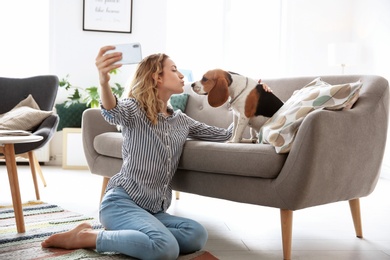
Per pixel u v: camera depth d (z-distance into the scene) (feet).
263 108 7.11
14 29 17.16
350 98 6.47
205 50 17.47
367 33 16.15
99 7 16.72
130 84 6.82
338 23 17.40
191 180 7.20
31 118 10.18
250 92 7.13
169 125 6.74
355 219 7.48
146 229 5.62
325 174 6.21
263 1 17.38
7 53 17.15
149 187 6.40
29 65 17.29
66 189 11.42
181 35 17.47
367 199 10.98
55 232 7.02
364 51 16.33
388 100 7.19
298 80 8.11
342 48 15.79
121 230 5.71
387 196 11.44
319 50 17.37
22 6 17.17
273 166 6.17
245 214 9.05
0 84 11.50
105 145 8.50
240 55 17.39
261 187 6.34
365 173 6.98
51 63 16.63
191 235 5.93
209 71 7.12
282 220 6.21
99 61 5.85
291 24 17.24
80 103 16.25
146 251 5.45
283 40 17.31
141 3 17.01
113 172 8.47
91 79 16.84
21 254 5.88
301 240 7.24
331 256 6.40
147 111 6.45
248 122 7.24
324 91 6.53
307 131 5.96
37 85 11.40
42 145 9.39
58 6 16.53
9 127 9.93
